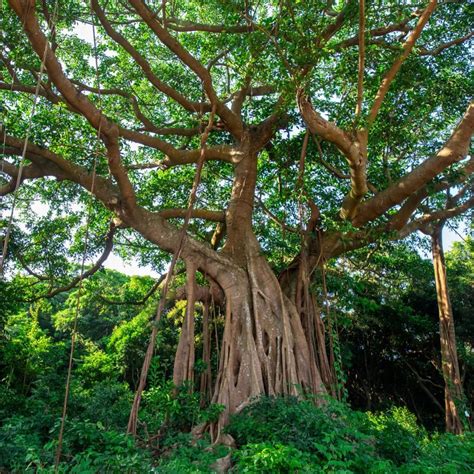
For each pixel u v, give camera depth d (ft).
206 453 23.25
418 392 67.82
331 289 42.04
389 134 39.42
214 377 37.45
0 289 44.86
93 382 60.34
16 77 36.50
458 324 65.16
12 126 33.12
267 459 18.61
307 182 45.11
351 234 36.58
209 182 50.47
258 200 46.14
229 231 38.65
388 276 62.18
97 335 96.94
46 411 29.58
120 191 33.76
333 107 40.96
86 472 18.12
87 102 26.40
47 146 36.45
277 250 46.16
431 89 38.68
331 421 23.68
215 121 43.06
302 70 29.58
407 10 33.68
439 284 52.19
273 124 40.68
